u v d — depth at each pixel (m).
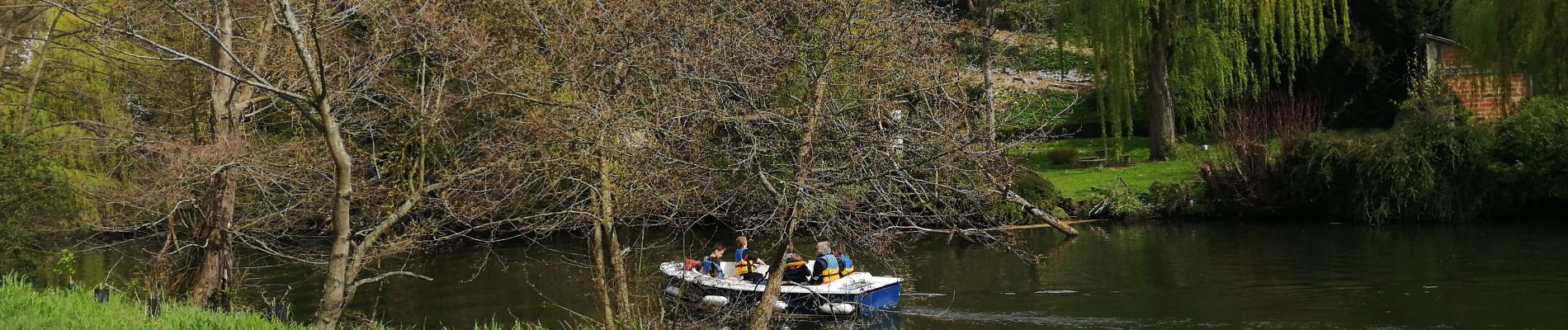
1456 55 32.41
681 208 10.54
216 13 13.31
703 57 9.97
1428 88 29.61
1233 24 33.53
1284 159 29.14
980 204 9.92
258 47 13.62
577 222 11.86
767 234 9.97
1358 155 27.86
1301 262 20.67
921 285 18.91
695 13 10.59
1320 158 28.31
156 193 13.26
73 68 18.14
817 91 9.68
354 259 10.69
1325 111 36.88
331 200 13.57
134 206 14.16
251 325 9.94
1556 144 26.31
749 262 17.34
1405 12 37.06
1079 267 20.48
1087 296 17.56
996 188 9.73
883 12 9.98
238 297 15.02
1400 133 27.70
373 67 12.48
